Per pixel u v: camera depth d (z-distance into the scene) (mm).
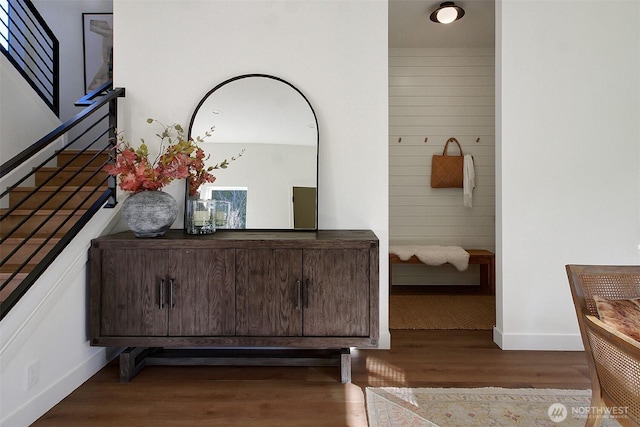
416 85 4371
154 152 2592
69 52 4434
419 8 3359
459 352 2469
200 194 2555
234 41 2600
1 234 2549
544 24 2508
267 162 2572
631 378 1144
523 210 2521
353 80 2584
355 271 2061
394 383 2039
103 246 2033
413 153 4391
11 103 2980
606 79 2502
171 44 2590
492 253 4016
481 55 4344
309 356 2271
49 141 1897
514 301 2525
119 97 2582
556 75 2510
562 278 2514
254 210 2543
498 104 2582
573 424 1648
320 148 2592
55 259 1876
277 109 2584
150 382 2049
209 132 2568
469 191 4238
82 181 3152
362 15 2582
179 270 2045
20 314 1609
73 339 1959
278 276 2055
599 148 2510
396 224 4414
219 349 2467
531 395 1899
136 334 2043
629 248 2504
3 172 1654
